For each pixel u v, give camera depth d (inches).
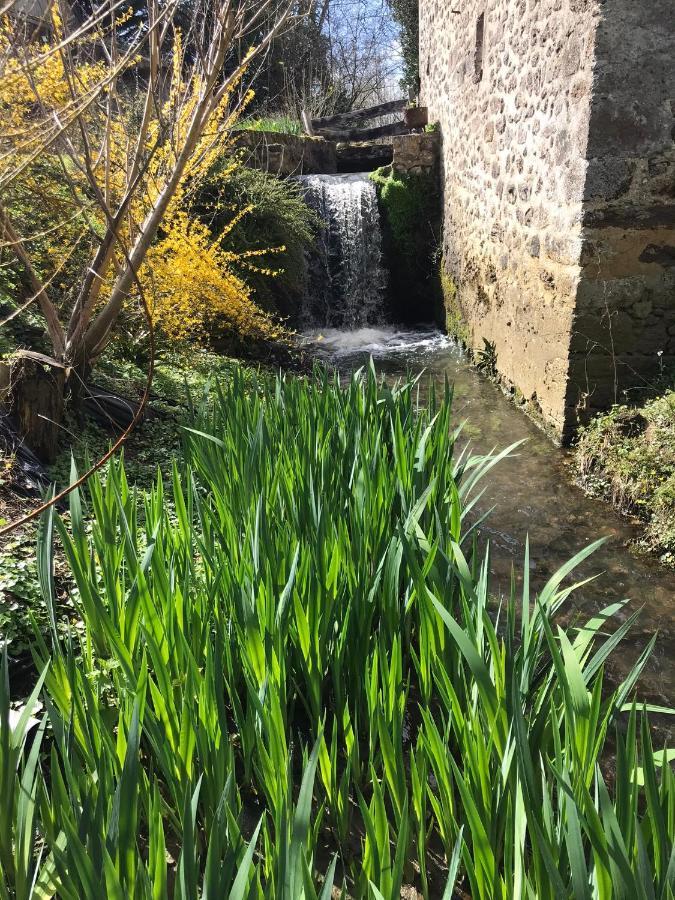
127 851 53.8
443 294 342.0
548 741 71.5
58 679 75.1
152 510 99.0
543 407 211.8
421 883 73.1
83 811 53.6
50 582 84.5
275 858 52.7
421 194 350.6
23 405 139.3
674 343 189.5
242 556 90.8
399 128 466.0
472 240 285.1
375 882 58.6
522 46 212.4
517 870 53.0
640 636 123.5
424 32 379.9
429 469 121.5
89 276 152.6
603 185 175.0
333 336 345.7
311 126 474.0
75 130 142.9
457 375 274.1
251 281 301.3
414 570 82.2
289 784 61.3
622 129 171.3
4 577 103.4
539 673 92.2
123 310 203.8
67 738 62.0
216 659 70.6
